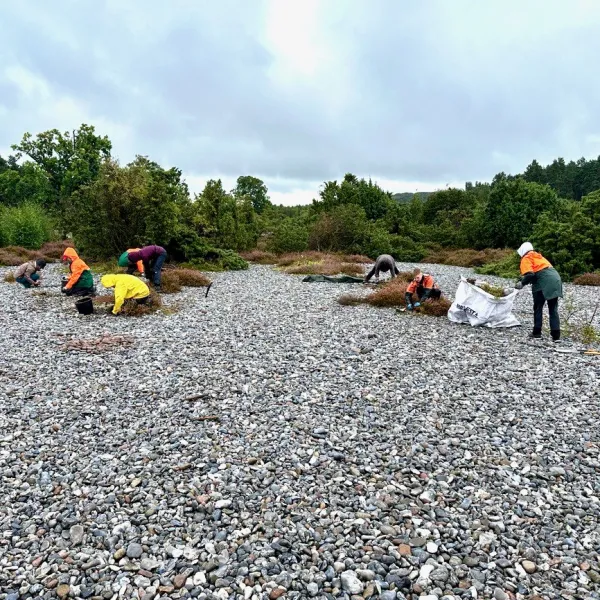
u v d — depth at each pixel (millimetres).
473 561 4004
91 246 23578
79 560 3988
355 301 14859
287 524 4457
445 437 6121
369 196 50062
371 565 3957
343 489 4996
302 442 5953
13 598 3594
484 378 8172
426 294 13477
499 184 40812
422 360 9117
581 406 7051
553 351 9781
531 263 10609
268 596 3652
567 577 3863
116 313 12648
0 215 33250
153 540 4230
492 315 11742
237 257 26688
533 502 4816
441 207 58250
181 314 13062
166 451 5703
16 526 4391
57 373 8203
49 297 15117
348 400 7203
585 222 23594
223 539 4246
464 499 4840
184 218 27609
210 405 6984
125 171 23250
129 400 7137
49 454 5609
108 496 4820
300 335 10891
